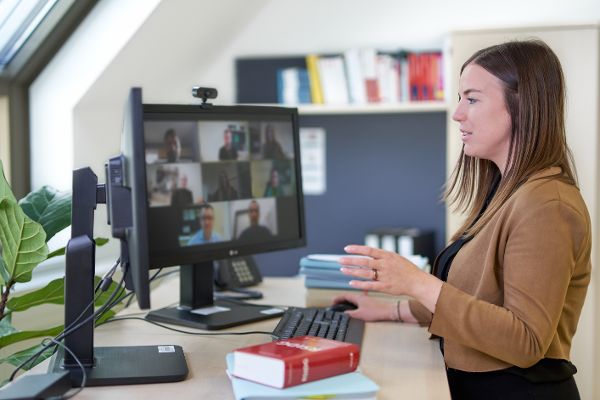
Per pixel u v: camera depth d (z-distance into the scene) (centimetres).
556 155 151
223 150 184
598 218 332
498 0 400
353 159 427
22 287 221
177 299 217
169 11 267
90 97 278
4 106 270
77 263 138
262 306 197
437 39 412
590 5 393
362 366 146
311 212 433
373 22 414
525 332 136
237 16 333
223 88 433
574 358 333
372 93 405
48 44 267
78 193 141
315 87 412
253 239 193
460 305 140
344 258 149
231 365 131
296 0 415
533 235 140
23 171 277
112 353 148
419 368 145
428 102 396
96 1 268
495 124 155
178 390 129
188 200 175
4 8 247
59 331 169
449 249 168
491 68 155
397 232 404
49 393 114
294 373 120
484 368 148
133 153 123
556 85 153
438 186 420
